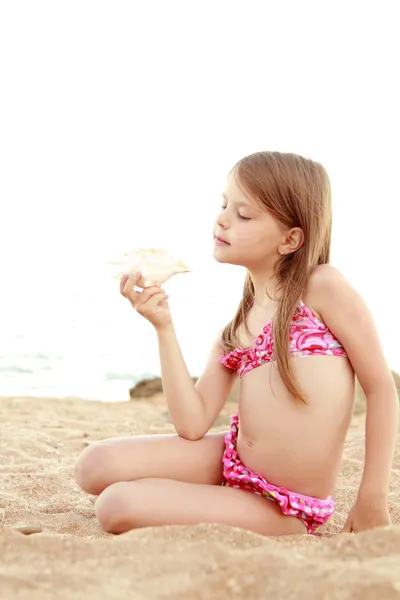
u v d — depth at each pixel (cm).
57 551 175
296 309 247
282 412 245
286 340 244
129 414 582
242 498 244
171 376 263
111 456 255
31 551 175
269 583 151
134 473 255
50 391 782
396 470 340
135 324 1315
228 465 257
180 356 265
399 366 912
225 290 1772
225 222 256
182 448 262
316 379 243
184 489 241
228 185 258
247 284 269
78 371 900
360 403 546
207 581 153
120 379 860
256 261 256
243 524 238
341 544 178
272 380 248
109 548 176
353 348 245
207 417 268
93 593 148
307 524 251
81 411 582
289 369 242
